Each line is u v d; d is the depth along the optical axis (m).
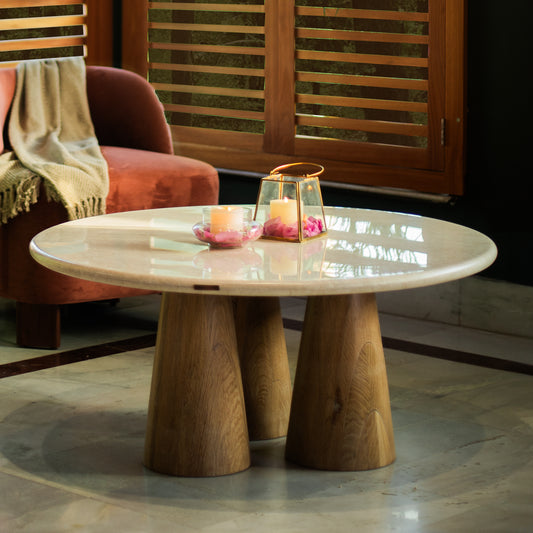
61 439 2.99
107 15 5.23
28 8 5.02
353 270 2.51
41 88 4.32
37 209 3.83
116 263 2.56
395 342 4.05
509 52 4.04
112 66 5.31
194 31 5.04
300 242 2.86
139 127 4.39
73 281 3.87
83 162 3.98
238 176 4.89
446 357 3.84
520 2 3.98
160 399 2.74
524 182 4.08
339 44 4.52
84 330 4.16
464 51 4.12
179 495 2.60
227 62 4.93
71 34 5.19
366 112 4.50
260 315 3.02
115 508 2.52
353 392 2.74
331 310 2.74
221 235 2.75
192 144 5.05
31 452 2.89
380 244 2.84
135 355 3.83
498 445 2.96
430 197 4.29
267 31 4.69
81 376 3.58
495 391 3.45
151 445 2.77
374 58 4.38
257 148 4.83
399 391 3.44
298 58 4.61
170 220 3.18
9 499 2.58
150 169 4.05
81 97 4.39
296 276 2.44
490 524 2.44
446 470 2.77
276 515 2.49
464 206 4.27
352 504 2.55
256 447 2.96
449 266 2.57
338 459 2.76
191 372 2.69
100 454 2.88
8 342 3.99
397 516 2.48
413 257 2.67
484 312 4.22
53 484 2.67
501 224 4.16
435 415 3.21
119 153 4.19
